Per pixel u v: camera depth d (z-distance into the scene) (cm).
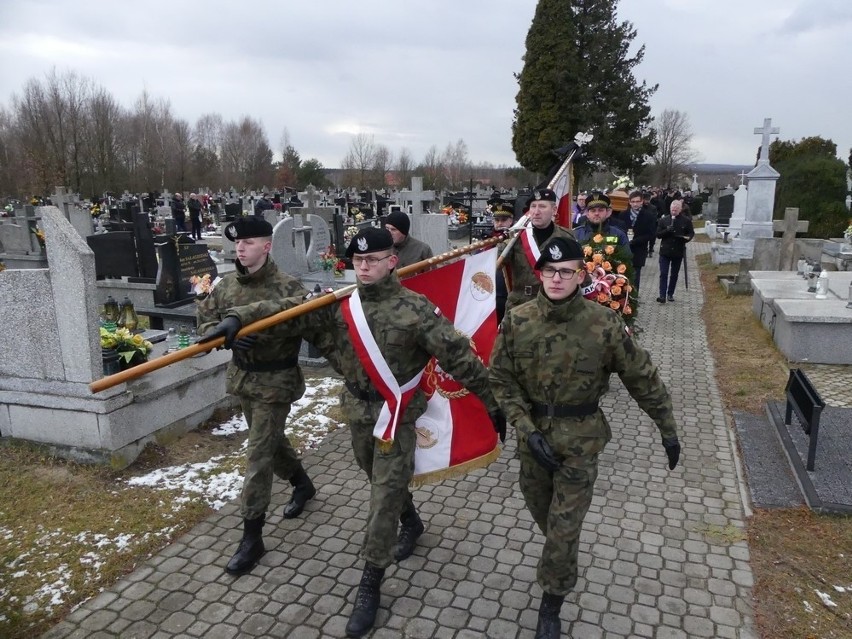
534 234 569
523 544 414
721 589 365
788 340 793
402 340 336
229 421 612
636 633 331
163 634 332
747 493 477
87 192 4500
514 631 334
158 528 428
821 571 380
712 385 729
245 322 337
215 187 5997
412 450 351
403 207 1764
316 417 627
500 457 545
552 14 3594
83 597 361
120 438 507
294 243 1073
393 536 343
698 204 3969
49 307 495
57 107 4328
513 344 320
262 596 362
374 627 336
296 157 6712
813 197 1870
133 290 1030
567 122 3741
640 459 539
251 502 380
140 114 5588
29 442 527
